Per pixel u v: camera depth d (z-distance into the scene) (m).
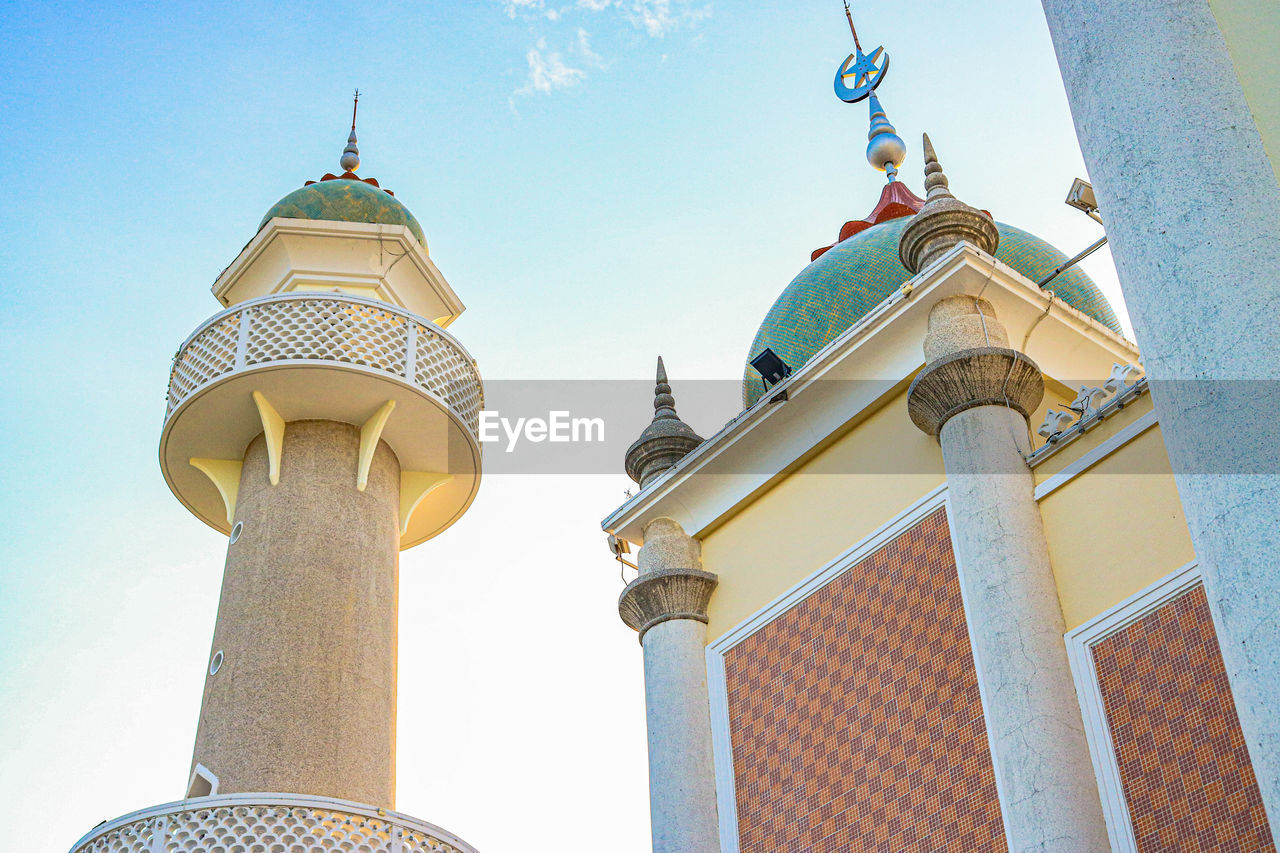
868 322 11.81
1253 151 6.38
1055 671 9.38
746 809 11.59
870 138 17.28
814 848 10.88
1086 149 6.89
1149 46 6.71
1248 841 8.15
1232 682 5.75
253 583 16.33
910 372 11.77
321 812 13.86
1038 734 9.13
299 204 19.27
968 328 11.17
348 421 17.75
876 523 11.64
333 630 16.17
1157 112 6.56
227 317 17.39
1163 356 6.21
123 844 13.62
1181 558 9.19
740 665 12.27
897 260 13.98
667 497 13.30
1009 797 9.13
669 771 11.95
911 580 11.10
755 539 12.77
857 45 18.06
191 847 13.48
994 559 9.98
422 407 17.50
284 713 15.42
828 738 11.20
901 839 10.25
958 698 10.31
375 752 15.70
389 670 16.47
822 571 11.86
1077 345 11.93
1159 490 9.55
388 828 14.16
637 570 13.63
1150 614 9.16
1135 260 6.45
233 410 17.34
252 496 17.17
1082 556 9.77
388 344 17.39
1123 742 8.94
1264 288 6.00
